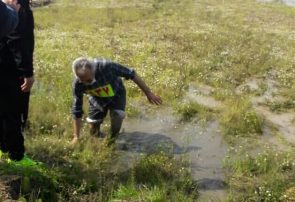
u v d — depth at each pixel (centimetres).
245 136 994
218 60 1722
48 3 3353
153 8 3278
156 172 747
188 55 1792
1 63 618
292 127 1093
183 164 813
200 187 746
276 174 786
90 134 873
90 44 1859
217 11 3275
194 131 1003
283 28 2698
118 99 854
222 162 834
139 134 960
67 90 1160
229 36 2281
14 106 641
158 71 1474
